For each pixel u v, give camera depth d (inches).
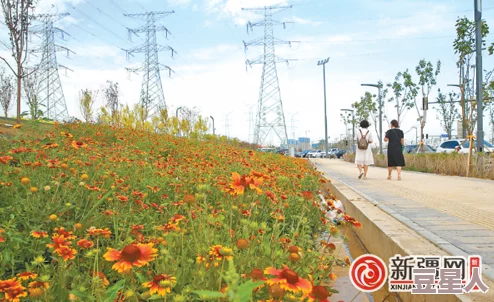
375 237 191.3
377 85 1336.1
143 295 80.1
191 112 1612.9
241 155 419.8
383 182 452.4
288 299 72.3
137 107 824.9
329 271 108.4
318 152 2834.6
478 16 652.7
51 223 126.3
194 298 80.4
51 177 162.7
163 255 92.0
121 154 279.4
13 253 101.9
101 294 81.4
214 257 86.0
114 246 114.3
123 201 148.7
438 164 677.3
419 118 1086.4
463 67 792.3
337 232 127.7
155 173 219.3
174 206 154.6
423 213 229.6
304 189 252.8
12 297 73.4
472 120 870.4
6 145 247.8
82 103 815.7
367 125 506.0
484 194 330.3
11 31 535.5
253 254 104.4
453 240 162.1
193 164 252.1
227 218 135.4
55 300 87.0
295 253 92.7
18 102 532.1
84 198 160.7
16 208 131.0
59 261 92.9
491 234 172.9
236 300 46.1
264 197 164.6
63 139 287.9
